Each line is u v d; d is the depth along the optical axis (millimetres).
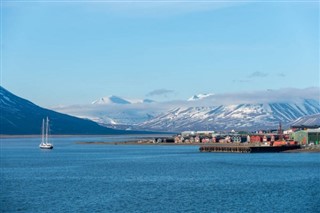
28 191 111312
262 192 106250
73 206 92312
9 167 176875
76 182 127875
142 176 140375
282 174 140375
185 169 160125
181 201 96438
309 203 92812
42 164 190875
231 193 105562
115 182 127000
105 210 88375
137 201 96812
